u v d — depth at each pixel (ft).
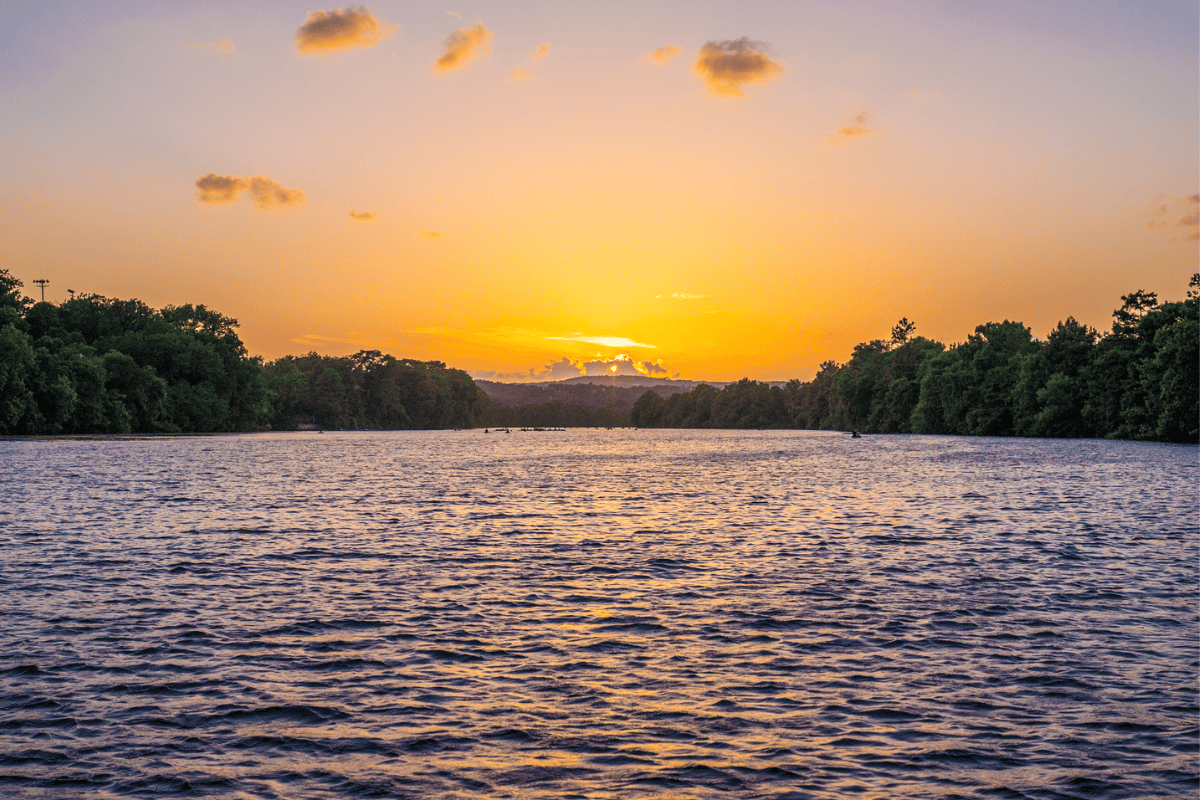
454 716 43.16
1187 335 369.71
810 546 99.19
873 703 44.86
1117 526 114.21
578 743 39.65
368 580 78.23
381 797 34.27
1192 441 391.65
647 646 55.83
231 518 126.52
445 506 146.30
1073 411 460.14
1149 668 50.62
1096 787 35.04
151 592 72.54
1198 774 36.14
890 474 224.33
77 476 207.41
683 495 168.55
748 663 52.06
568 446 490.08
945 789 34.86
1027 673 49.83
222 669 50.90
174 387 562.25
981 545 98.78
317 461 299.17
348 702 45.14
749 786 35.12
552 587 75.05
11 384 406.82
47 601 69.05
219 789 35.04
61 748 39.19
